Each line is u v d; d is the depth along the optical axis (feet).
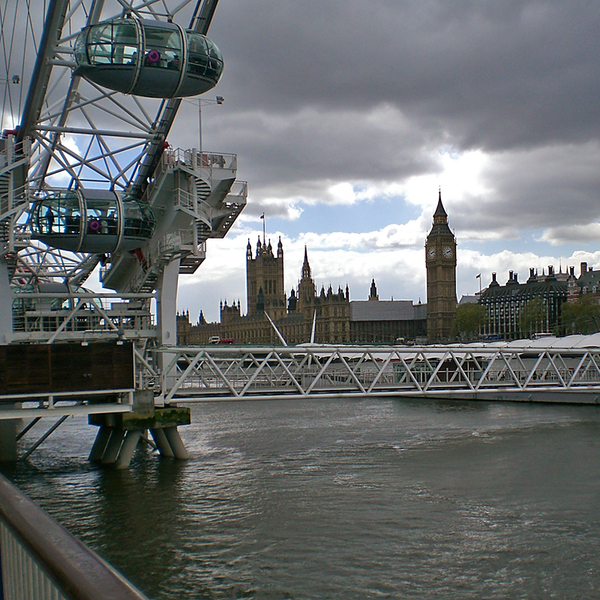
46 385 175.63
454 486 167.63
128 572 112.78
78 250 197.36
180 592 104.83
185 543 126.11
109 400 200.54
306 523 137.80
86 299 207.82
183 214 204.95
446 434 257.14
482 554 119.75
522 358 454.40
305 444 237.86
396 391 237.45
